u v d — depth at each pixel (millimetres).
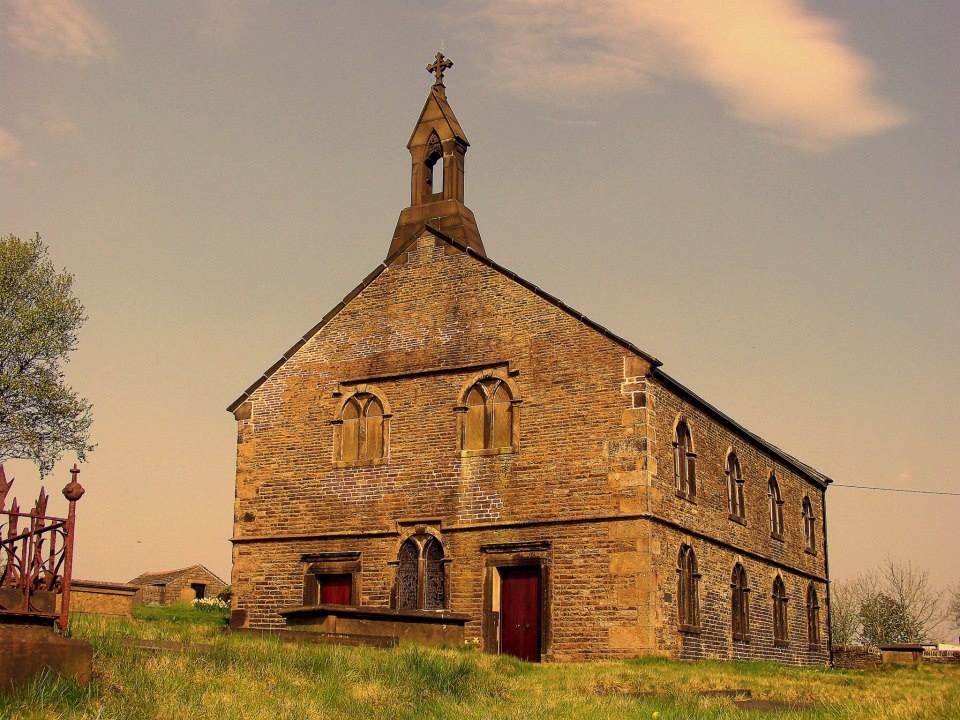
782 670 25422
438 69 35281
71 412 38812
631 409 27734
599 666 23359
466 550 29219
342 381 32156
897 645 37000
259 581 32031
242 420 33438
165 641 17500
